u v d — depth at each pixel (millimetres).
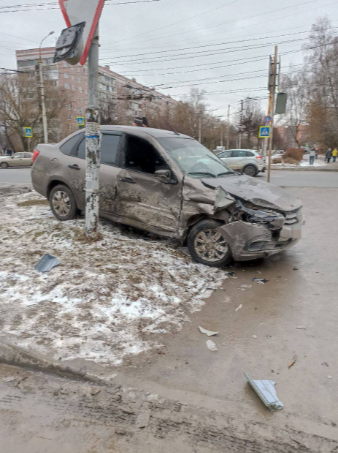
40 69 27422
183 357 2971
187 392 2568
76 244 5066
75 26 4441
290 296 4164
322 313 3777
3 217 7008
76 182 5938
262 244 4602
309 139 49281
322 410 2430
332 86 37000
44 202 8523
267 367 2879
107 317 3428
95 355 2914
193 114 59562
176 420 2324
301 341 3256
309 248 6012
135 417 2348
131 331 3275
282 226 4617
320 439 2193
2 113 45031
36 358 2830
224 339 3258
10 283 3990
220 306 3889
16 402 2482
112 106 53812
